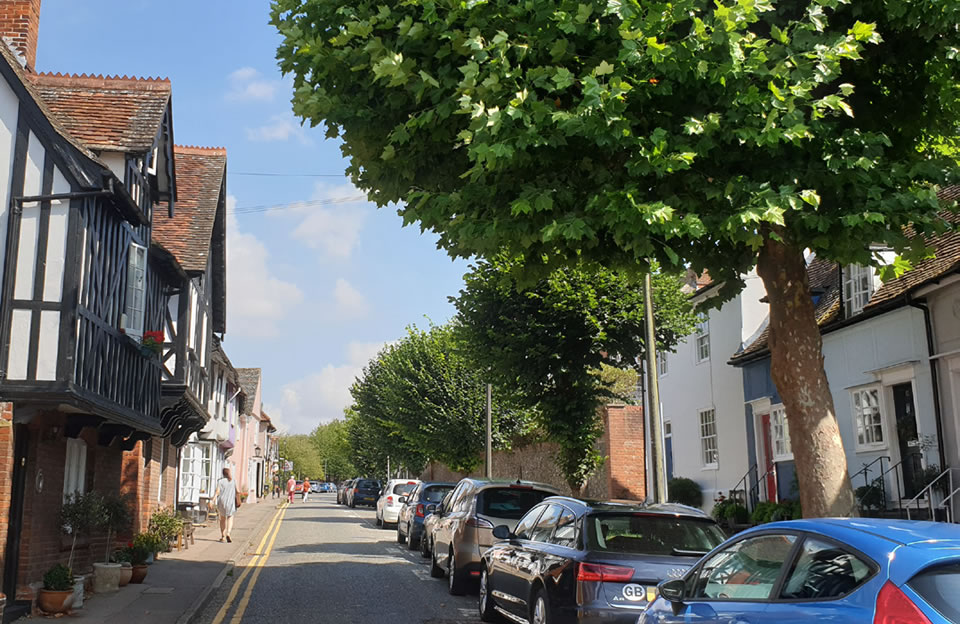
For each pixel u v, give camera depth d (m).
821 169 7.47
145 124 13.30
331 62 8.06
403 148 8.38
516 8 7.16
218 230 22.05
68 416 11.83
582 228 7.10
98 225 11.30
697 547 7.74
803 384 8.41
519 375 17.89
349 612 11.12
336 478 129.50
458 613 11.13
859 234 7.51
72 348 10.20
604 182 7.54
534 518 9.67
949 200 7.95
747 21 6.81
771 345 8.69
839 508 8.14
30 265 10.27
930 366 13.70
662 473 13.59
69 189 10.62
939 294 13.55
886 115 8.57
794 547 4.84
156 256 15.89
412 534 20.19
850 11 7.73
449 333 32.84
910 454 14.26
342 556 18.62
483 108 6.79
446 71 7.56
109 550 14.45
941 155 8.54
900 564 4.02
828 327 16.67
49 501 11.62
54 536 11.88
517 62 7.43
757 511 17.41
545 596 7.82
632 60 6.80
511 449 31.95
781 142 7.40
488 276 17.64
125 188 12.14
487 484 13.12
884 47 8.05
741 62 6.95
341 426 113.25
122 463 17.02
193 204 18.95
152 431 15.08
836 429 8.37
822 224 7.25
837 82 8.35
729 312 20.84
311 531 26.78
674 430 24.19
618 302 17.28
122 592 12.66
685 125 6.91
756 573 5.09
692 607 5.47
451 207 8.06
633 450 23.45
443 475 43.66
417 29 7.27
